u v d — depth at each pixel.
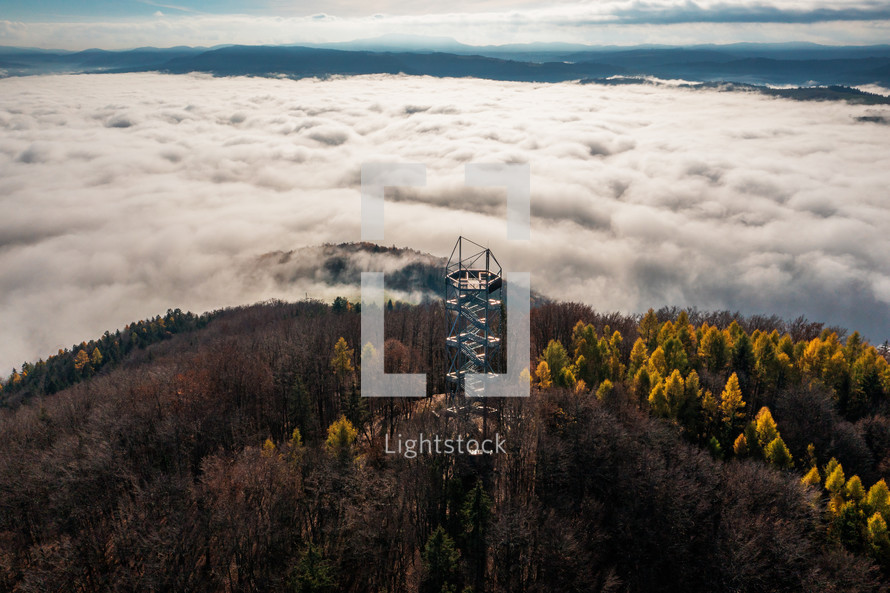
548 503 64.38
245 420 85.31
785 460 72.56
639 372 87.88
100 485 68.06
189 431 77.88
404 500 64.31
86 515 64.69
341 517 63.44
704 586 58.78
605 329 112.31
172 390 91.62
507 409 75.31
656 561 60.00
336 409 94.56
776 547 57.69
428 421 74.56
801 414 83.31
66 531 62.62
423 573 56.53
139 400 89.00
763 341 98.06
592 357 96.69
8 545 63.88
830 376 95.56
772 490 64.19
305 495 66.75
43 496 67.62
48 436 87.75
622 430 70.19
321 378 98.50
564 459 66.06
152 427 79.81
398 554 62.47
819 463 77.31
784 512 62.53
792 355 103.38
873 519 60.88
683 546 59.72
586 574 57.22
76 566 57.44
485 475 67.44
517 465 68.06
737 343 98.44
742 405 81.38
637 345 98.19
